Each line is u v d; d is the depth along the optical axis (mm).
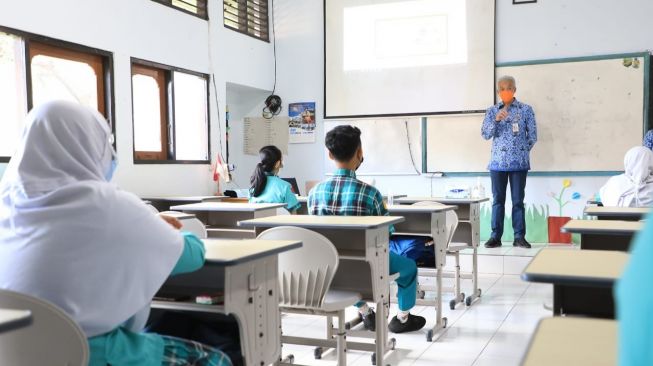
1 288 1229
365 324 3473
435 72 6500
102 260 1363
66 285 1327
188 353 1562
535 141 5746
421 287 4340
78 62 4648
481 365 2947
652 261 481
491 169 5832
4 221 1380
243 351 1806
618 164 5910
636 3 5820
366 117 6809
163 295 1893
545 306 2742
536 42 6152
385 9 6680
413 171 6645
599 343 977
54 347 1255
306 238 2330
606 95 5918
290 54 7164
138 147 5359
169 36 5527
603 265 1488
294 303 2432
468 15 6352
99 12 4730
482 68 6316
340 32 6887
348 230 2795
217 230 4270
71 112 1423
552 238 5965
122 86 4984
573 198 6082
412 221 3777
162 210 5254
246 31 6758
